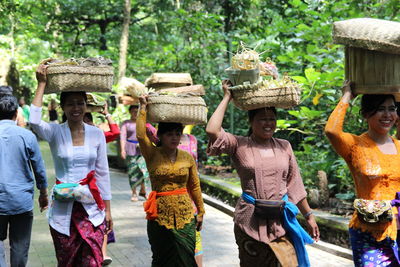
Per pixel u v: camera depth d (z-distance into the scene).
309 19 10.27
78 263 4.51
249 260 4.22
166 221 4.68
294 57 9.48
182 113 4.68
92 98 5.64
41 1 21.11
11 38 19.83
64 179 4.51
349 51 3.87
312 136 9.62
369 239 3.87
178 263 4.68
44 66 4.33
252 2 13.88
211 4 14.90
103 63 4.42
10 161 4.76
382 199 3.81
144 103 4.75
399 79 3.74
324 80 8.00
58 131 4.54
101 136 4.66
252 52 4.19
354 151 3.90
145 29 23.39
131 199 9.84
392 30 3.63
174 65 14.72
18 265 4.82
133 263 6.09
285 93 4.08
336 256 6.36
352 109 7.93
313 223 4.43
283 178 4.24
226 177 11.10
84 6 22.00
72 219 4.46
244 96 4.14
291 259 4.09
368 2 9.12
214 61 14.20
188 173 4.85
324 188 7.96
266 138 4.26
